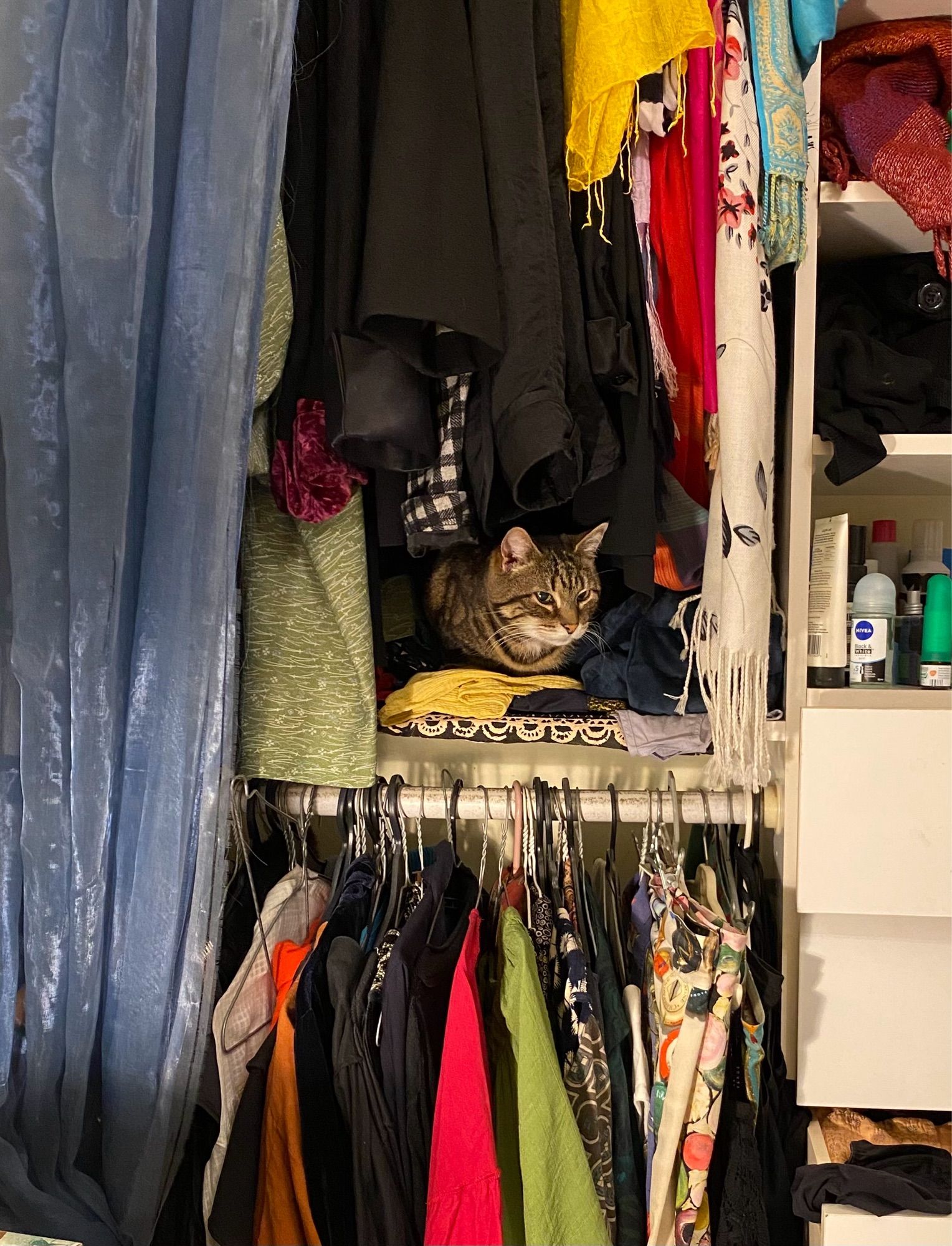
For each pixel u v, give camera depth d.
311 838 1.03
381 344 0.69
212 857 0.72
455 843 0.91
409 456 0.76
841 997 0.87
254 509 0.88
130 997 0.73
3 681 0.70
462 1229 0.70
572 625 1.04
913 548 0.97
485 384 0.74
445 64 0.69
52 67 0.64
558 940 0.82
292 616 0.88
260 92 0.65
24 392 0.66
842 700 0.87
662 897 0.81
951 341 0.93
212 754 0.71
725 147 0.80
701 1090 0.75
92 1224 0.73
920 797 0.82
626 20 0.72
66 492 0.68
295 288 0.77
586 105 0.74
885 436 0.87
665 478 0.89
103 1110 0.75
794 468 0.88
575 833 0.91
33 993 0.70
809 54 0.82
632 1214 0.80
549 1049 0.73
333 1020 0.80
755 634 0.79
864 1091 0.87
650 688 0.92
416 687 0.96
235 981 0.79
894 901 0.83
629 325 0.77
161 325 0.70
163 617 0.71
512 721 0.93
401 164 0.66
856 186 0.86
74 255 0.65
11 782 0.71
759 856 0.96
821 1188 0.79
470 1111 0.72
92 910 0.71
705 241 0.82
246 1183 0.74
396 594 1.11
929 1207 0.76
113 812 0.73
